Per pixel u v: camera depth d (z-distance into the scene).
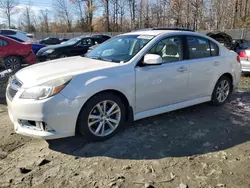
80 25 53.81
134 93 3.83
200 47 4.73
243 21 31.88
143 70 3.87
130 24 49.22
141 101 3.95
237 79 5.54
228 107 5.24
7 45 9.68
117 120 3.78
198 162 3.18
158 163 3.14
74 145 3.56
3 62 9.61
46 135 3.21
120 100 3.76
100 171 2.98
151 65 3.96
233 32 25.11
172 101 4.36
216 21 33.69
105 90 3.55
